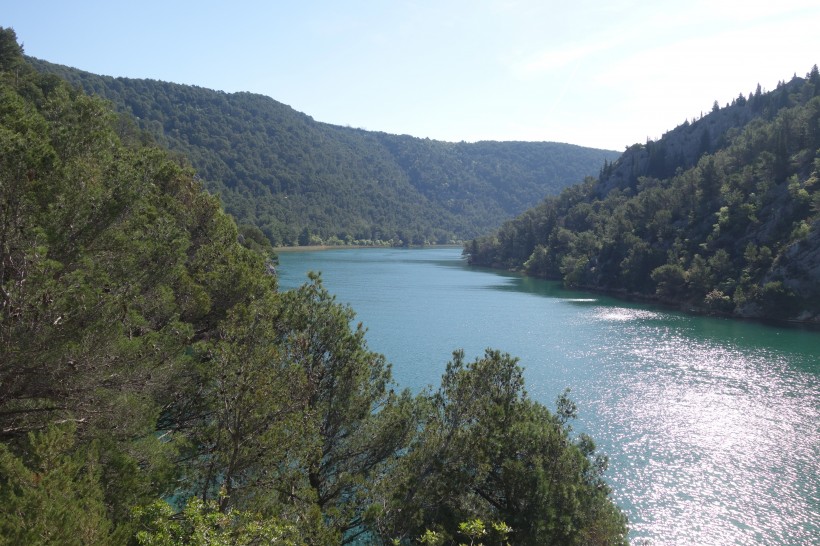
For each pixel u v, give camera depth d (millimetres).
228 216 36469
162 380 19188
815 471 40812
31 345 15703
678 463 42094
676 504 36375
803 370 68812
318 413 19750
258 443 17219
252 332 18656
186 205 33688
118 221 20547
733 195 148125
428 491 21047
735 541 32500
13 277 16844
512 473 22953
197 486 17938
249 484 17078
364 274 186125
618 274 156500
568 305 126125
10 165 15992
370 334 88438
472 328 94938
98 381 17172
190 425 21094
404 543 20859
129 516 14008
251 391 17328
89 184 19234
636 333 92812
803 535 33000
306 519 16469
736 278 123562
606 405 55031
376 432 22562
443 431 22641
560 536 22484
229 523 13047
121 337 18094
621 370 68375
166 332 21969
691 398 57375
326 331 22766
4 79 55094
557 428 25828
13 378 16031
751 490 38188
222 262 30859
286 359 20703
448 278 184250
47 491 11438
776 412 53094
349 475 19969
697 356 76250
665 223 165250
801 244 115750
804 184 133375
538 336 88938
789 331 96375
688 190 174125
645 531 33375
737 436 47250
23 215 16688
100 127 22312
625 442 45906
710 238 143250
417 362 69750
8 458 12414
